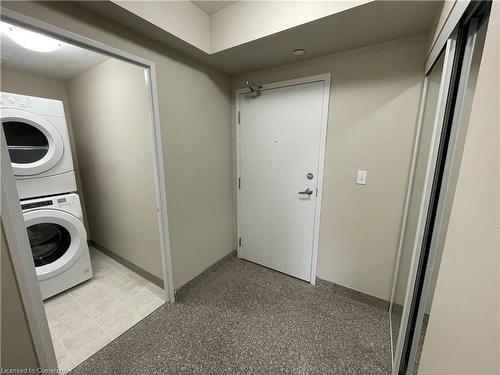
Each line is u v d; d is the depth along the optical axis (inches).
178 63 69.8
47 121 78.4
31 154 78.3
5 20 38.2
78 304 77.2
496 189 16.6
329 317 70.2
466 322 19.7
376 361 56.0
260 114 87.8
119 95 79.7
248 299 79.0
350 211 74.7
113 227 101.8
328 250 81.7
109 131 88.4
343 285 80.7
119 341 62.4
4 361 40.1
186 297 80.4
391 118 63.4
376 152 67.1
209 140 85.9
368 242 73.0
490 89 18.6
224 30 66.8
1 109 68.7
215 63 78.7
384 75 62.8
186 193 78.7
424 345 29.7
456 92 36.4
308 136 78.7
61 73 95.1
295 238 88.7
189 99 75.3
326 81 71.9
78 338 63.5
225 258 103.2
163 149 68.4
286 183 86.8
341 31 56.5
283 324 67.7
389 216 68.0
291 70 78.2
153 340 62.6
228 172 98.6
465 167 22.3
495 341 15.4
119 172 89.3
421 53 57.2
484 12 29.8
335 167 75.1
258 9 59.4
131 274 95.3
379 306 74.0
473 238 19.7
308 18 52.7
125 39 55.3
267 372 53.6
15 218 38.9
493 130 17.7
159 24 55.4
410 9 46.9
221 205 96.6
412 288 45.6
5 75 89.7
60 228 83.9
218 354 58.2
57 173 82.0
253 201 97.1
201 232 87.6
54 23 43.5
